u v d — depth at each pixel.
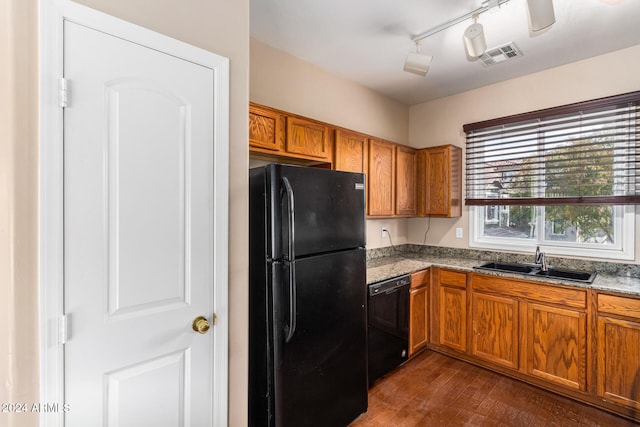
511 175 2.99
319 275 1.76
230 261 1.41
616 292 2.04
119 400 1.08
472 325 2.73
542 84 2.81
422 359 2.86
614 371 2.06
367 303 2.35
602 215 2.58
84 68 1.00
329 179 1.82
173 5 1.21
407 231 3.79
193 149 1.26
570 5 1.88
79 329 1.00
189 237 1.26
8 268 0.91
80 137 1.00
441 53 2.51
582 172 2.59
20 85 0.90
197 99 1.27
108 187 1.06
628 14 1.97
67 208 0.98
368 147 2.88
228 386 1.41
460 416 2.08
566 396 2.29
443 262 3.09
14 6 0.90
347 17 2.05
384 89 3.28
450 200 3.19
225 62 1.36
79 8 0.99
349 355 1.94
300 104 2.63
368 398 2.27
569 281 2.26
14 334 0.90
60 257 0.96
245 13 1.46
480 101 3.21
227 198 1.38
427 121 3.64
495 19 2.03
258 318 1.66
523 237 3.01
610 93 2.47
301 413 1.68
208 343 1.32
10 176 0.90
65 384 0.98
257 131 2.06
